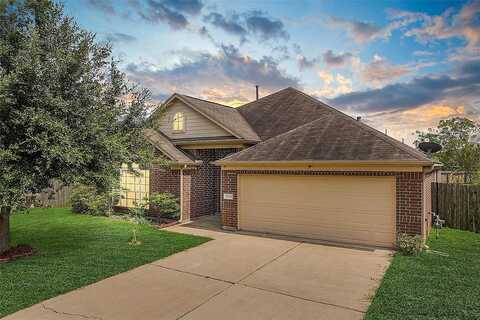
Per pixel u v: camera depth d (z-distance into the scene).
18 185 6.75
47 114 6.74
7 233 8.13
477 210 11.66
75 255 8.12
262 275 6.98
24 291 5.89
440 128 28.25
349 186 9.88
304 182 10.61
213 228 12.07
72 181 7.45
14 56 7.00
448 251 8.80
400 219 9.13
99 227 11.58
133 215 12.80
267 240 10.16
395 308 5.23
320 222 10.33
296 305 5.48
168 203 12.80
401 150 9.25
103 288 6.17
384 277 6.73
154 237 10.27
